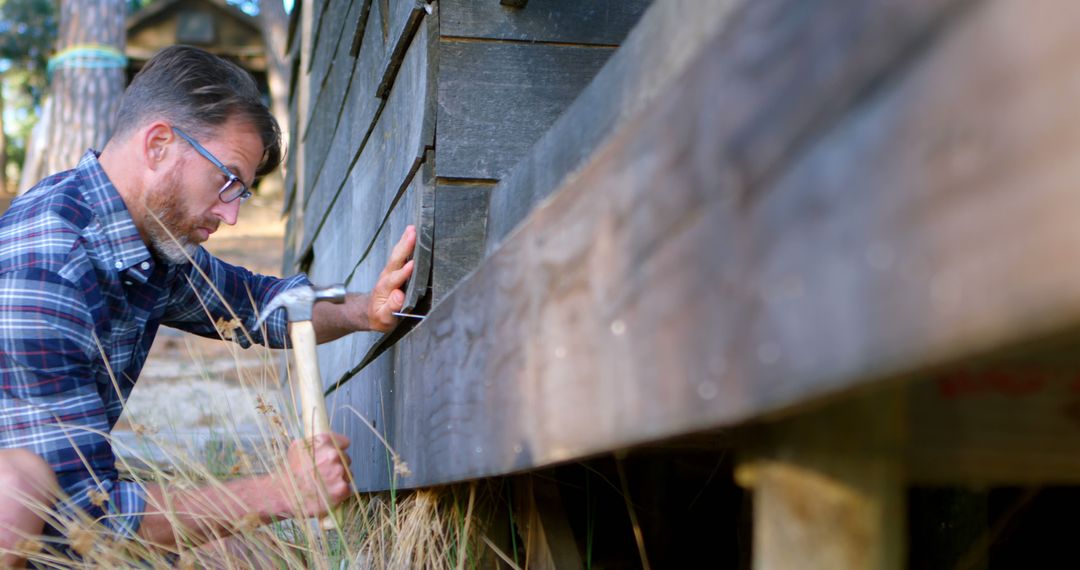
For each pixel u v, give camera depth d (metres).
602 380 0.78
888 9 0.43
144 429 2.00
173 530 1.85
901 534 0.71
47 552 1.87
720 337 0.58
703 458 2.13
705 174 0.60
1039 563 1.69
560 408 0.89
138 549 1.80
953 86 0.39
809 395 0.49
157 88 2.15
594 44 2.12
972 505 1.40
